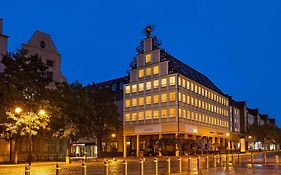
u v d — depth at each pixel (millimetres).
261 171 27500
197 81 83250
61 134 46531
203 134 83562
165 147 69688
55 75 58281
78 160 48719
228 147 96875
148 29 79312
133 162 43719
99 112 61000
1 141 47312
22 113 38188
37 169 32031
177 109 71875
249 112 135000
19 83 39844
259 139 116438
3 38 50438
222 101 99438
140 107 77938
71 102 46812
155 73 76438
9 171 29562
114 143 81375
